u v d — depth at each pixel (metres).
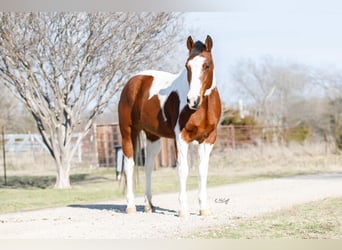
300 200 11.91
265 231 8.20
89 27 16.80
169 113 9.92
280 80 49.84
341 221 8.91
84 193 15.89
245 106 48.88
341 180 16.97
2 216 11.09
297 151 28.73
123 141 10.98
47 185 19.98
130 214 10.61
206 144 9.82
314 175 19.62
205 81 8.99
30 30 16.31
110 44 17.33
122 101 10.99
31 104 17.67
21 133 37.62
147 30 17.47
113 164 30.28
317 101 44.47
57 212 11.59
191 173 22.56
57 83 17.28
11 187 19.22
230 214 10.05
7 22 15.93
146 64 18.66
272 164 25.25
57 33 16.67
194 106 8.79
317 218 9.23
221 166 25.34
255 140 32.09
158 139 10.88
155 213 10.62
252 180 18.34
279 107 47.50
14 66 17.09
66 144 18.19
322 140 32.91
